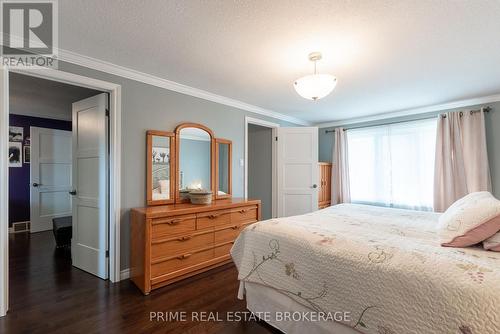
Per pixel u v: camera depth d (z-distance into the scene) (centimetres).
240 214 309
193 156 316
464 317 94
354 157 462
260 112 410
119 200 250
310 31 181
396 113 417
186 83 295
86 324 178
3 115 183
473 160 335
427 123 382
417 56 219
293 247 156
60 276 259
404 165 403
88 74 231
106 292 225
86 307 200
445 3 149
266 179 461
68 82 225
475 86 295
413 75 262
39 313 191
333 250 139
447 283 102
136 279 238
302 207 427
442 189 355
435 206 358
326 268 137
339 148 476
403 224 194
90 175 270
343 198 463
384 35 186
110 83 245
